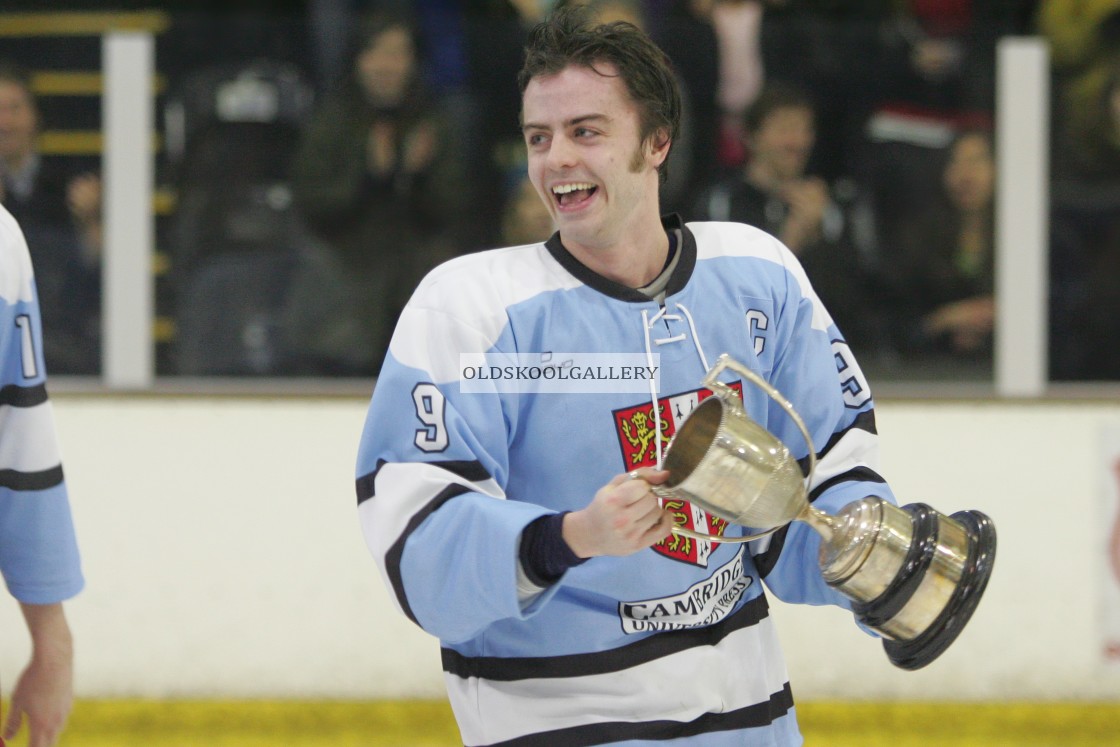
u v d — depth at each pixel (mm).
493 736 7062
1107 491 15602
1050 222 15664
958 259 15680
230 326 15578
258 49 15266
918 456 15656
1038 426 15586
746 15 15305
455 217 15484
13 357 7734
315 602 15375
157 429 15289
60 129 15289
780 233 15547
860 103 15430
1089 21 15414
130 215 15414
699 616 7195
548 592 6336
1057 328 15797
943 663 15523
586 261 7098
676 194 15477
